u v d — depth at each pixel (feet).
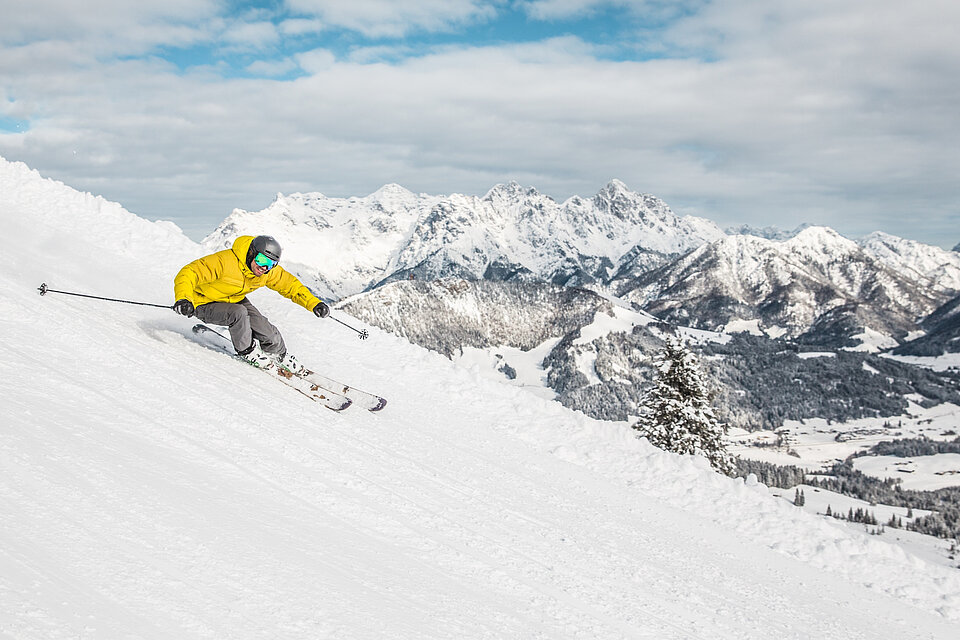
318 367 32.24
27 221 40.34
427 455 24.23
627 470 31.24
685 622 17.33
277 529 14.11
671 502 29.19
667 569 20.97
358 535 15.64
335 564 13.52
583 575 18.12
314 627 10.83
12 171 46.37
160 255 42.86
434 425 29.27
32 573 9.41
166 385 20.53
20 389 16.08
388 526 16.80
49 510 11.32
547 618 14.85
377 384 32.55
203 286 25.03
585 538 21.21
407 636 11.62
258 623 10.43
